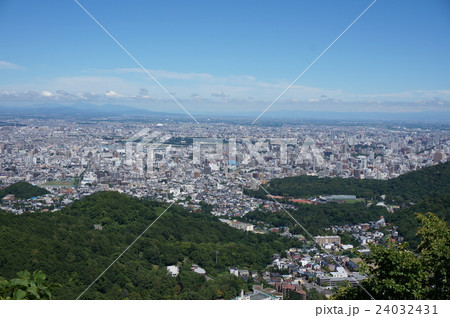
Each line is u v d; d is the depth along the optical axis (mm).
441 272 8547
